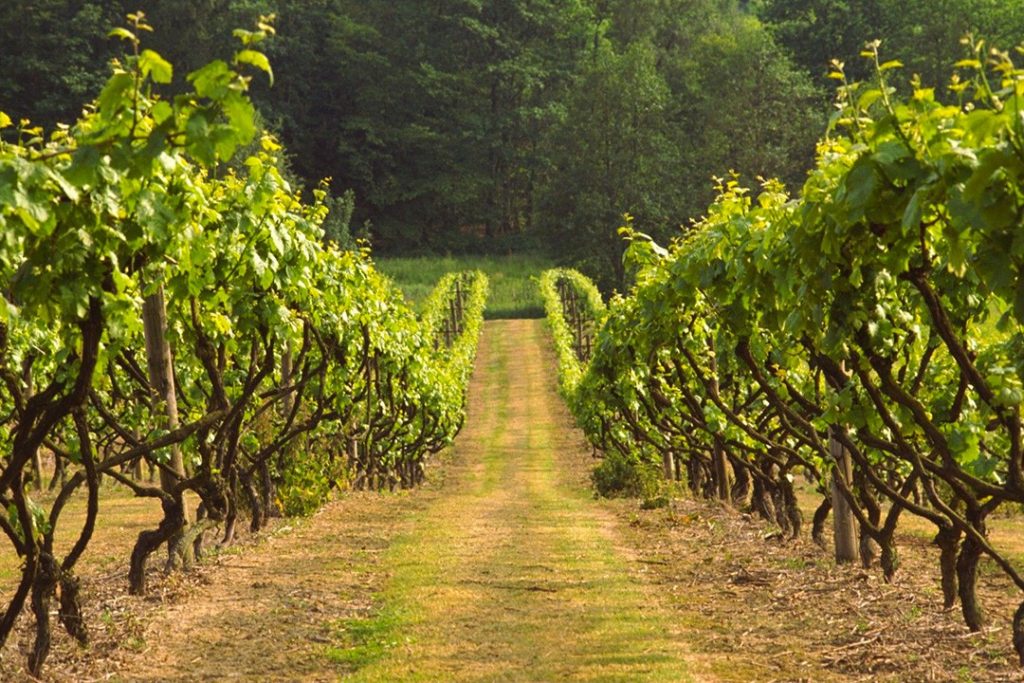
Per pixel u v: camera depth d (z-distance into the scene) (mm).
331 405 19141
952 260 5391
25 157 5348
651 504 19938
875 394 7816
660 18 129000
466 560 14094
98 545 16531
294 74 111500
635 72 93375
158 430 11273
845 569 12359
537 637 9969
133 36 4816
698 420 15141
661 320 12883
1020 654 8148
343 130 115312
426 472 32969
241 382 14688
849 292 7039
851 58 100812
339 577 12938
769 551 14211
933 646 8922
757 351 10711
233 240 9953
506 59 115875
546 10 117750
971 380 6668
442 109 115562
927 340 9047
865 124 5527
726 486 19391
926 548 15305
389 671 8883
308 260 10883
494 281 91000
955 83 5160
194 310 10312
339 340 14539
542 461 35281
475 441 41156
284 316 10891
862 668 8508
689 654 9242
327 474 20766
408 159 115875
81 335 7824
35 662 8383
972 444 8508
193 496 21828
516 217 118938
